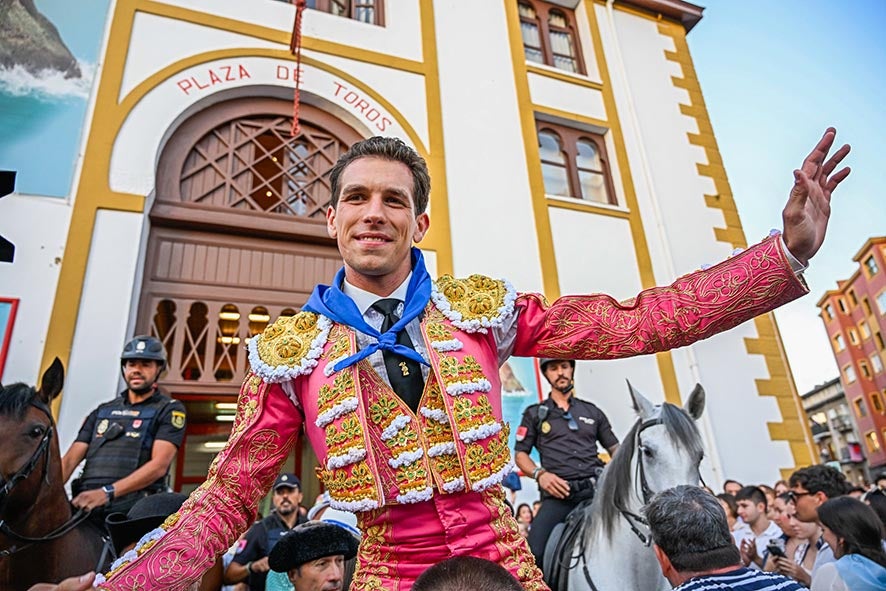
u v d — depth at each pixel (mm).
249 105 6277
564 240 7094
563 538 3330
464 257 6477
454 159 6914
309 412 1186
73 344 4598
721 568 2043
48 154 5062
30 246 4734
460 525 1095
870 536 2838
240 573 3949
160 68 5812
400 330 1206
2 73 5121
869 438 36875
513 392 5828
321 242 6055
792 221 1118
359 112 6609
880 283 35469
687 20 9609
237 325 5691
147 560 993
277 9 6691
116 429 3275
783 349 7473
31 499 2412
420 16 7582
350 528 2814
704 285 1176
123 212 5164
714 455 6523
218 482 1143
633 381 6609
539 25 8781
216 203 5805
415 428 1139
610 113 8250
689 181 8180
